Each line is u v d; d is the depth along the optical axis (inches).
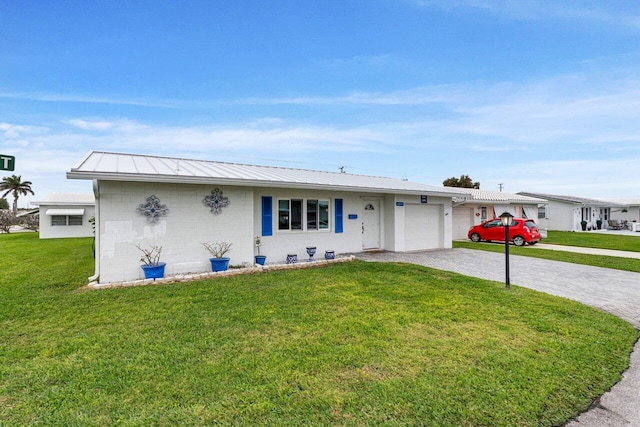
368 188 439.2
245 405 110.7
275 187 384.8
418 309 216.7
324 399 114.3
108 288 270.1
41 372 131.5
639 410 113.7
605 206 1205.7
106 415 105.3
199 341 161.9
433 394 118.1
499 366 139.7
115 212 300.0
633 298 263.9
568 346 161.6
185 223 332.8
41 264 398.6
